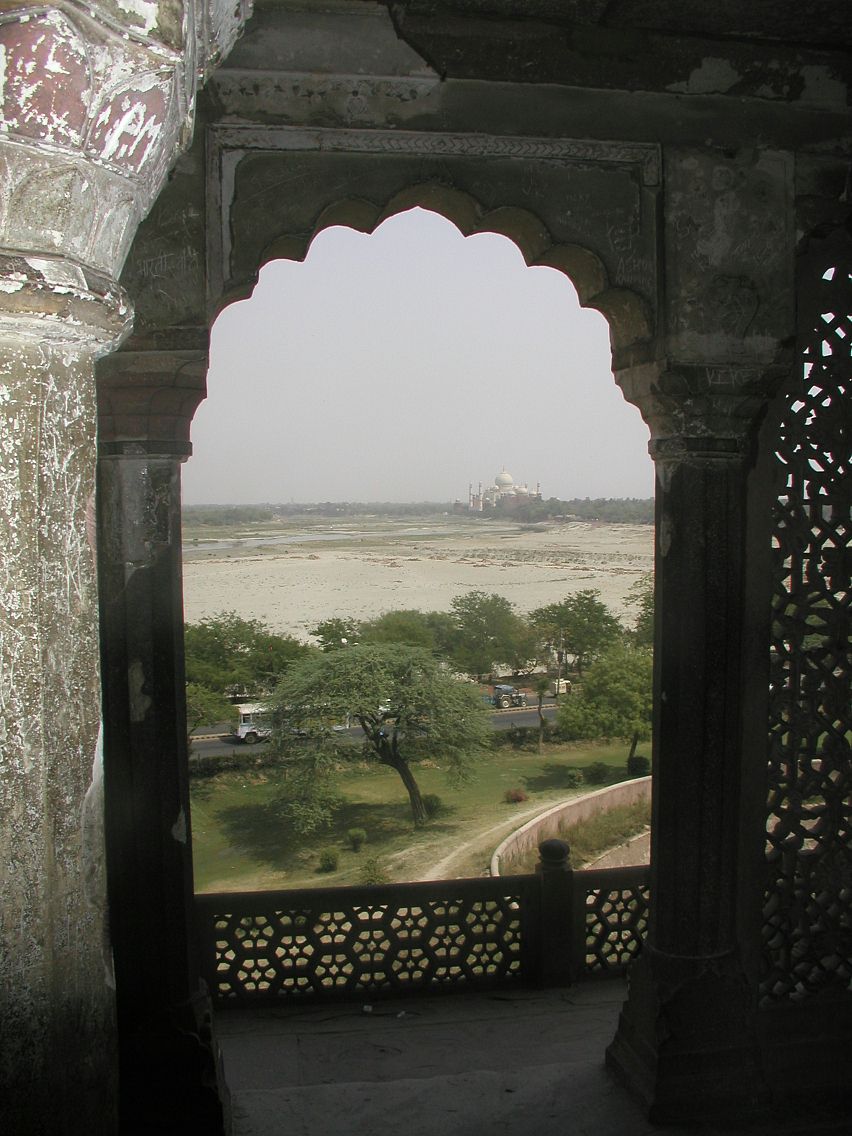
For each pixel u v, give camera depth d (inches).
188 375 103.8
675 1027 116.1
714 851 118.0
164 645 106.8
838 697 121.1
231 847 776.9
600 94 109.6
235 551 4640.8
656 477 120.5
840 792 122.6
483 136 107.0
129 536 104.9
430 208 116.4
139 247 100.8
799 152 114.9
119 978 107.3
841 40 112.0
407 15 104.5
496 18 106.0
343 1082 124.2
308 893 148.1
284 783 829.8
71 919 48.4
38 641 46.0
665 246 111.7
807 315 118.7
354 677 844.6
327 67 103.2
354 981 149.9
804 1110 117.0
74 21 41.8
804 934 123.1
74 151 44.2
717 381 112.9
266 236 103.4
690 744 117.1
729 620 116.6
